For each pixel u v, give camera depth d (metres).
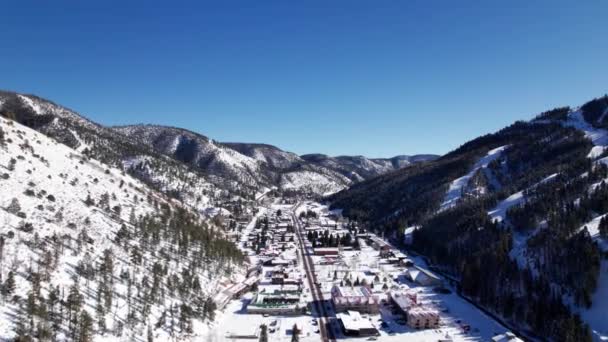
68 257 98.69
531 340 100.88
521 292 116.94
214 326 105.25
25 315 74.00
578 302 102.75
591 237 118.38
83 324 76.19
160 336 90.00
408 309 114.75
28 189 117.12
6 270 82.62
